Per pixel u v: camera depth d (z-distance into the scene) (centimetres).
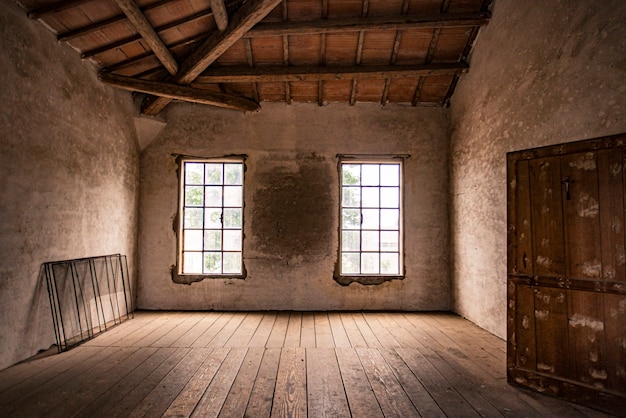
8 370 322
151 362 345
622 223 257
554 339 286
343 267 582
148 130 565
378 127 583
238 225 582
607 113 284
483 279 466
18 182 338
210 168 595
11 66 331
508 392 289
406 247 573
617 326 257
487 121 458
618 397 253
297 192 575
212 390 286
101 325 471
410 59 517
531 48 375
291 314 542
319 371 325
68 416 246
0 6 320
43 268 371
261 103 582
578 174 280
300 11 452
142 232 569
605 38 287
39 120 364
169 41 436
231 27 398
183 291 566
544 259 296
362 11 452
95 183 457
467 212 512
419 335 438
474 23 458
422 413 253
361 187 588
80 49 420
